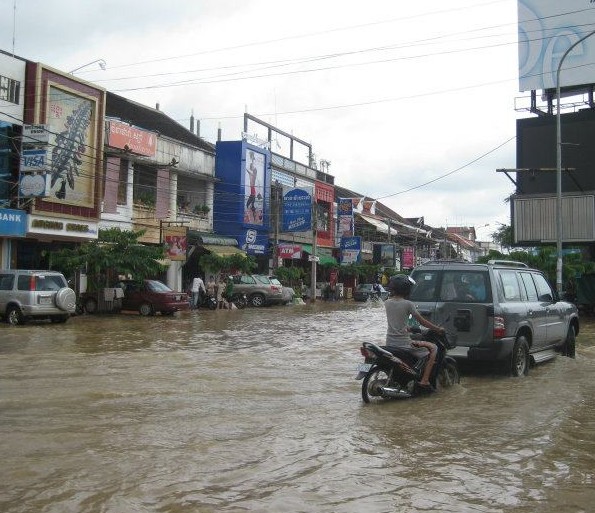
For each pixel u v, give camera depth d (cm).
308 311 2870
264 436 635
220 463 543
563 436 650
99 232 2364
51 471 514
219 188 3619
